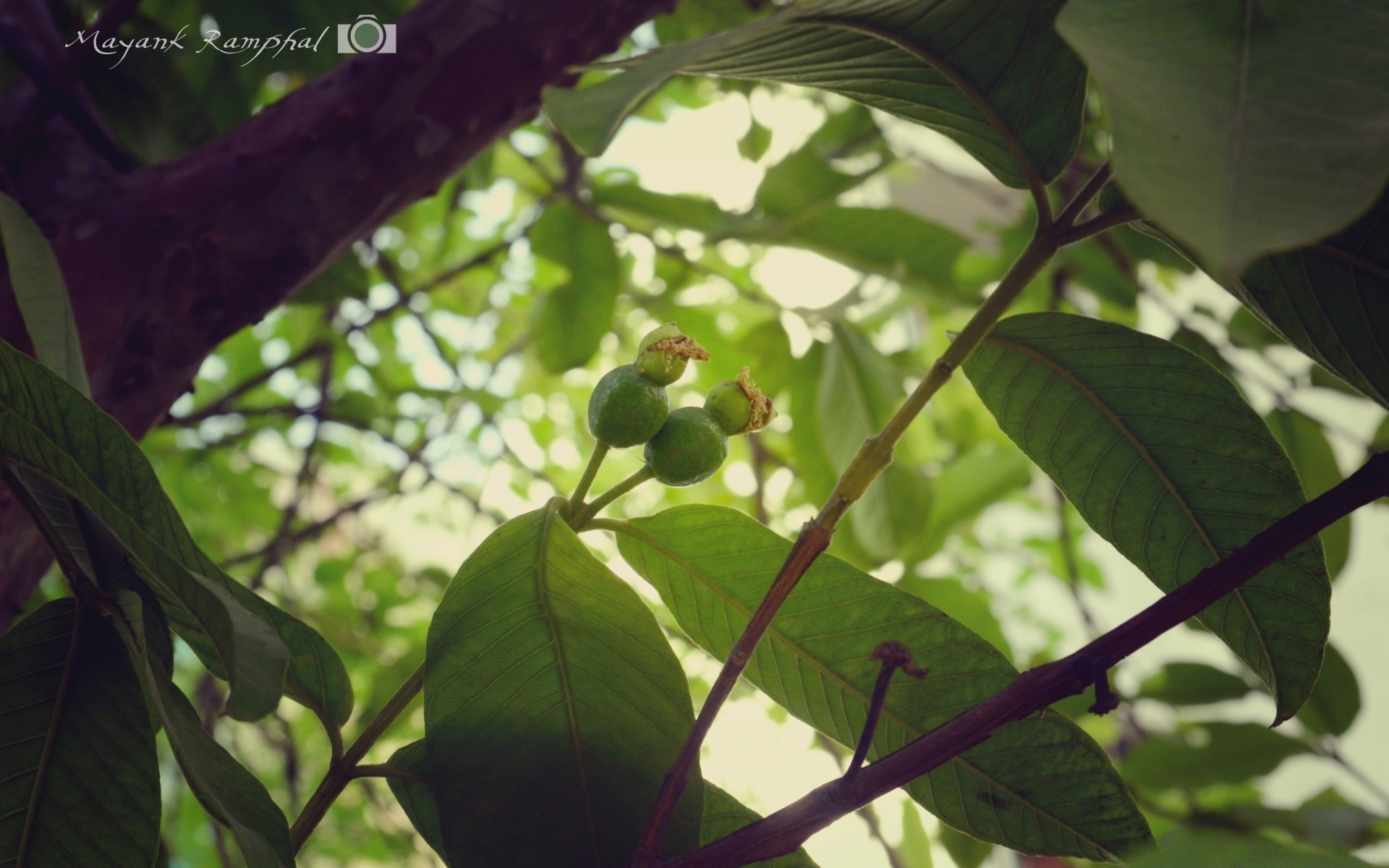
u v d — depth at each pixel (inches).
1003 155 15.6
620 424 16.7
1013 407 16.7
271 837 15.5
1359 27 12.5
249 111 34.0
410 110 21.5
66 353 17.0
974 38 15.0
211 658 16.4
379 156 21.4
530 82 21.9
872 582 16.5
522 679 16.5
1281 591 16.1
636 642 16.4
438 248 42.1
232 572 48.7
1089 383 16.4
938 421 44.0
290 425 49.0
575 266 32.8
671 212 31.8
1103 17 12.8
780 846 15.0
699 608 17.0
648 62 14.3
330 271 28.6
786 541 16.7
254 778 15.6
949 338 16.6
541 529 16.4
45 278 17.1
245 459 50.3
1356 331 15.2
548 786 16.4
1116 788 16.1
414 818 17.3
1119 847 16.2
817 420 33.4
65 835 15.8
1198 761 30.2
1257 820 30.0
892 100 15.7
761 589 16.8
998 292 15.5
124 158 21.6
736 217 31.5
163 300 20.3
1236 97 12.0
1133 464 16.6
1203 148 11.3
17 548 18.9
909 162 47.6
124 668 16.0
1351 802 34.1
